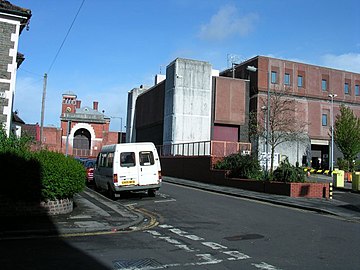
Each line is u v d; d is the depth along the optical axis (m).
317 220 13.05
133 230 10.64
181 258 7.51
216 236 9.83
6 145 13.02
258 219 12.78
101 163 20.03
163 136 46.41
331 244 9.02
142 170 18.20
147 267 6.85
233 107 46.16
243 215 13.62
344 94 53.22
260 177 24.00
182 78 44.28
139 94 60.94
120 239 9.34
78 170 12.68
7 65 15.40
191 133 44.03
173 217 13.11
